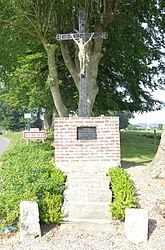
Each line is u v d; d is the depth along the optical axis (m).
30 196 6.46
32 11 14.03
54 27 14.70
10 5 13.20
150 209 6.93
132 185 7.87
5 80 20.67
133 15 17.08
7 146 29.75
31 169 8.87
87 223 6.47
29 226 5.84
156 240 5.75
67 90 21.36
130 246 5.54
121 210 6.49
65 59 14.76
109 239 5.80
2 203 6.46
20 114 74.75
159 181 8.97
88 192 7.55
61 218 6.43
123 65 20.55
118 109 21.28
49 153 12.89
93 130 10.36
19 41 16.17
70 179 8.80
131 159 13.80
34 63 20.22
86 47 12.05
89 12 14.23
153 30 18.44
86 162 10.23
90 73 14.16
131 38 18.17
